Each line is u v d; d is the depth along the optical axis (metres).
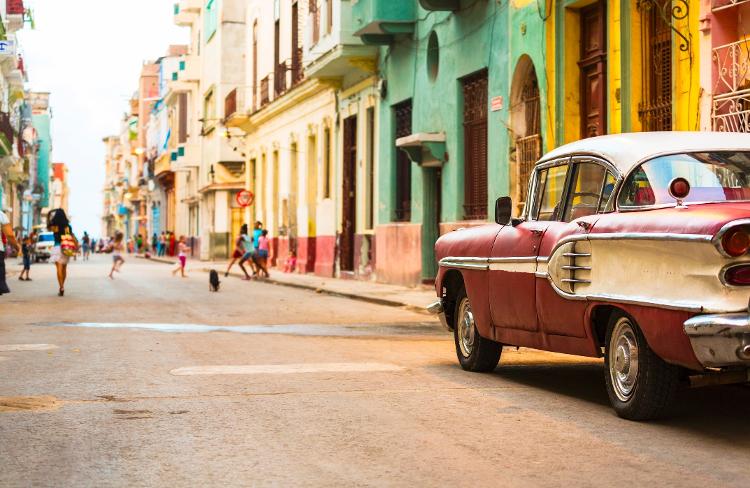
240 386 9.00
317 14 31.47
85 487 5.45
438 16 23.38
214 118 55.59
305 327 15.43
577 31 17.50
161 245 75.69
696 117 13.62
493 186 20.31
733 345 6.15
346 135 31.44
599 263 7.55
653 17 15.16
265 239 33.75
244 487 5.42
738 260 6.22
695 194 7.22
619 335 7.41
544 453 6.23
